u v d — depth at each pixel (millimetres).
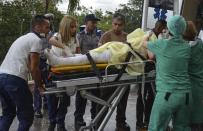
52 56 6340
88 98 6613
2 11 25469
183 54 5945
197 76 6367
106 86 6500
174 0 11430
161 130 6016
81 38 8555
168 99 5855
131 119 9555
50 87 6461
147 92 7793
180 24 5984
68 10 28578
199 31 11312
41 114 9477
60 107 7836
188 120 6094
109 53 6488
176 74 5922
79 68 6387
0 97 6812
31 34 6574
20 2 26156
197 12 11656
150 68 6668
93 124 6945
